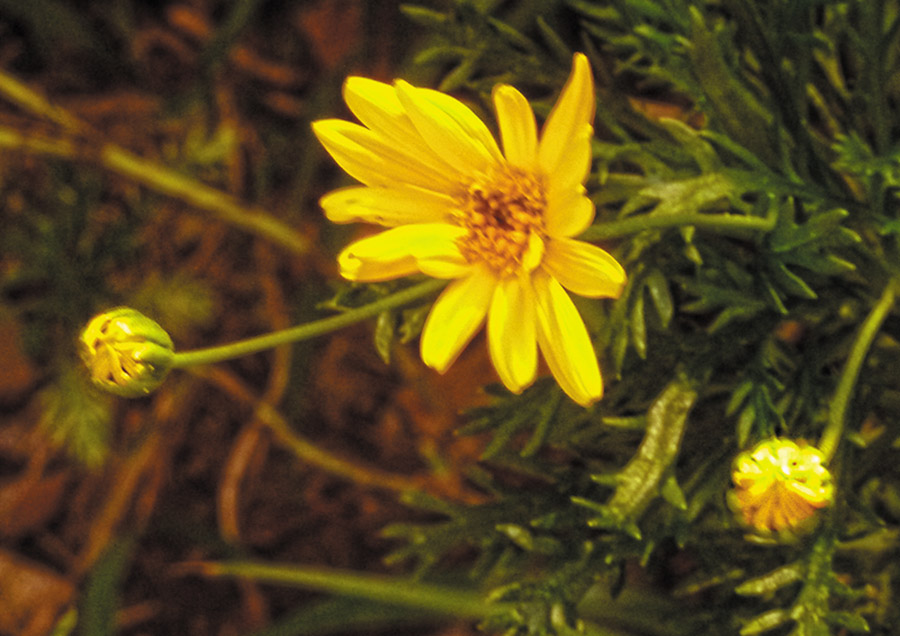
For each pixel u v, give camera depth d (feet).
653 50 1.68
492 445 1.66
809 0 1.62
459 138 1.51
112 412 2.30
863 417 1.64
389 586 1.88
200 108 2.42
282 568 1.90
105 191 2.40
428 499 1.72
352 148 1.52
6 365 2.30
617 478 1.59
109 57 2.42
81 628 2.01
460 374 2.25
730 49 1.64
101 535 2.23
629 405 1.66
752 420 1.61
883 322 1.67
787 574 1.59
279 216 2.42
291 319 2.30
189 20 2.51
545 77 1.71
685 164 1.65
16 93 2.18
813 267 1.59
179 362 1.53
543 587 1.65
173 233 2.41
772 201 1.59
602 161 1.66
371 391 2.33
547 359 1.50
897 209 1.66
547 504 1.70
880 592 1.71
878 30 1.64
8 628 2.19
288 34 2.49
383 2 2.27
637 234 1.62
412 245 1.51
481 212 1.51
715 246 1.66
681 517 1.63
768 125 1.63
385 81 2.27
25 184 2.39
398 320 1.72
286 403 2.27
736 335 1.64
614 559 1.66
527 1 1.91
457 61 2.13
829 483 1.49
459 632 2.17
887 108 1.67
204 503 2.31
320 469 2.32
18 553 2.28
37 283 2.39
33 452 2.31
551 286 1.51
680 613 1.72
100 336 1.52
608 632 1.85
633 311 1.62
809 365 1.65
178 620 2.26
